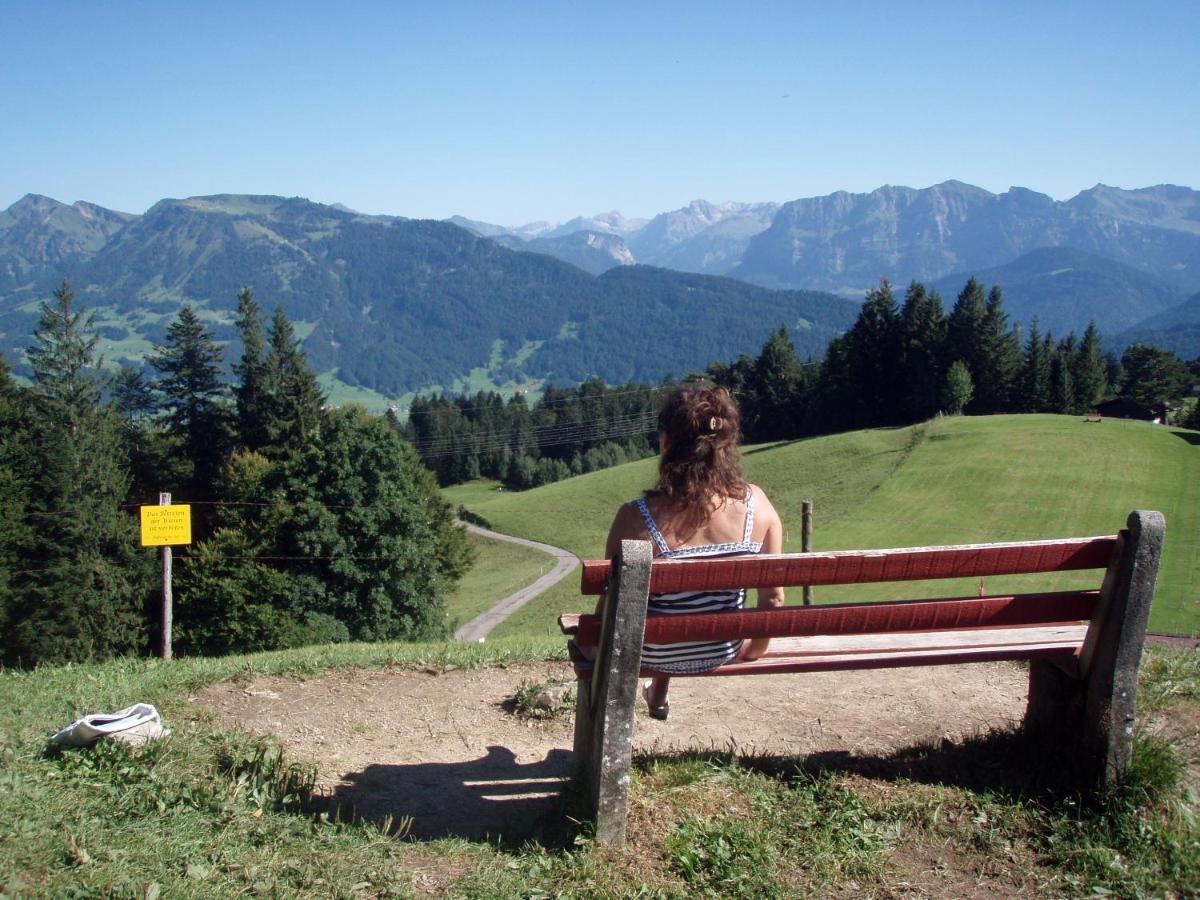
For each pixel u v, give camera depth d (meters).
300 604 33.91
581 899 3.13
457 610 54.56
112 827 3.42
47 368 42.78
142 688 5.85
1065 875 3.37
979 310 106.00
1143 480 60.75
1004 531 51.31
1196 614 31.05
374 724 5.50
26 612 36.97
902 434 82.06
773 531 3.78
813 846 3.52
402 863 3.43
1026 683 5.88
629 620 3.32
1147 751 3.79
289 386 57.44
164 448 55.19
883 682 5.96
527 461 116.81
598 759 3.43
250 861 3.28
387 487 35.03
